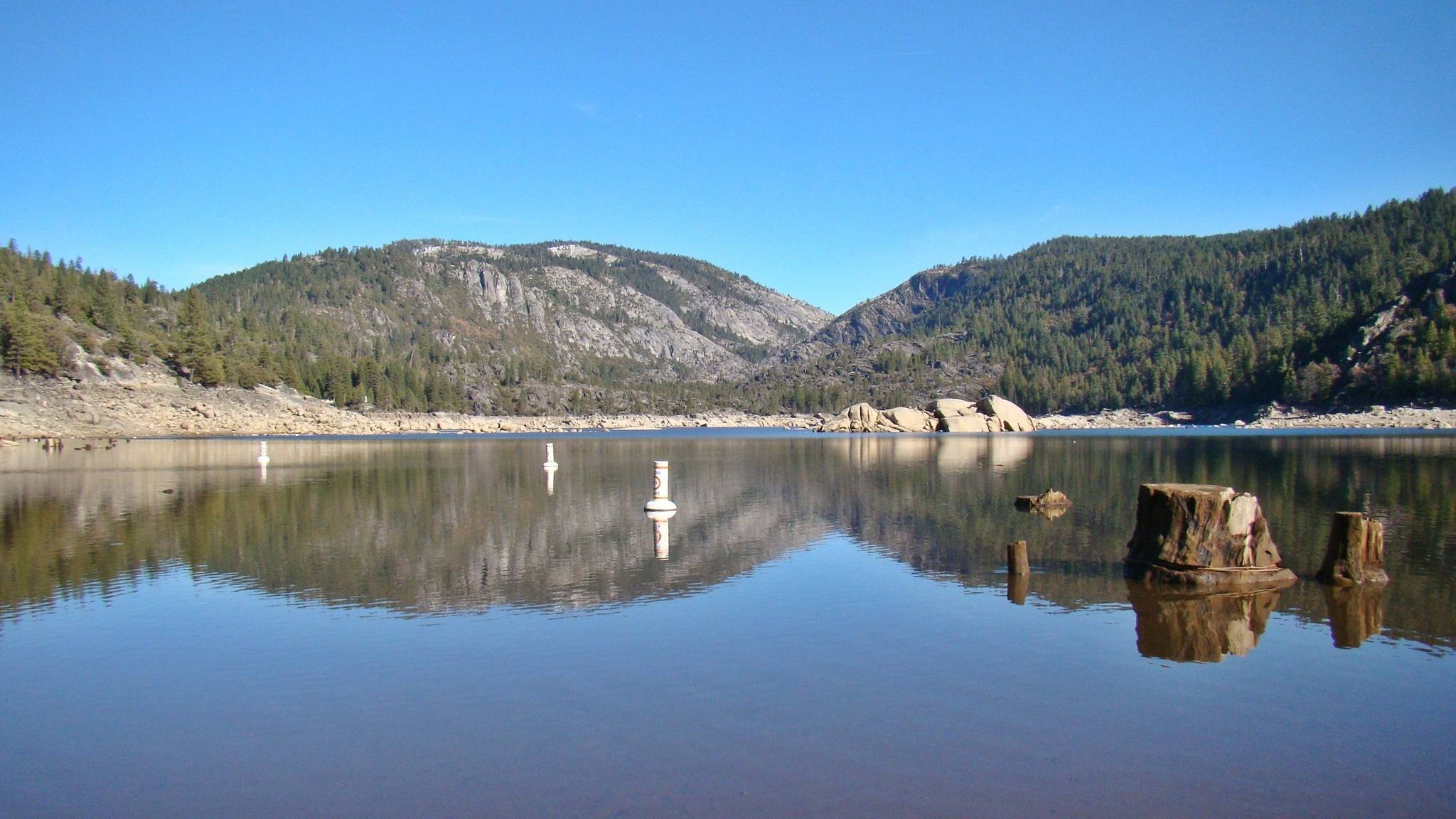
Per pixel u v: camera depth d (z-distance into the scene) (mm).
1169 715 10656
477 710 10938
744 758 9406
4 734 10383
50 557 22469
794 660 12977
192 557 22391
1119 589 17938
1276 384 156750
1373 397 136500
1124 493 37906
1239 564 18219
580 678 12219
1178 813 8133
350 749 9766
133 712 11078
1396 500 32656
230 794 8688
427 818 8094
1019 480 45531
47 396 118188
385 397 187250
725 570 20328
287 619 15734
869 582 18875
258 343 175500
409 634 14617
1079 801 8359
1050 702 11156
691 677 12219
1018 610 16141
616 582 18922
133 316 159125
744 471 54719
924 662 12898
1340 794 8531
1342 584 17969
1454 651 13344
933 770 9078
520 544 24438
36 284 142625
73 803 8555
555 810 8203
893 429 142625
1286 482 40312
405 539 25484
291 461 67000
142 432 121125
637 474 52312
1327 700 11172
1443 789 8625
